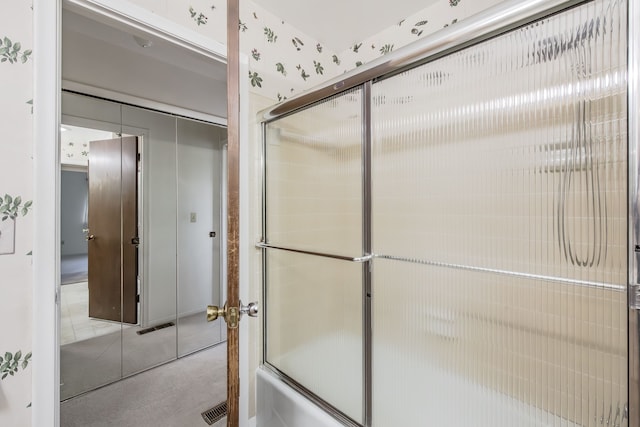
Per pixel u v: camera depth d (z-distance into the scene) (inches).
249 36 59.5
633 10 23.8
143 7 45.0
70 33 70.4
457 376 36.8
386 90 42.8
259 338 63.5
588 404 27.8
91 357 79.0
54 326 36.9
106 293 83.1
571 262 28.2
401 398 42.3
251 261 62.2
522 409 31.9
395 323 43.0
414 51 38.1
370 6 60.5
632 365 24.6
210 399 70.8
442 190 37.3
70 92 72.9
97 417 64.2
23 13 35.1
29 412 35.1
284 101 57.0
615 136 25.3
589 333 27.6
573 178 27.8
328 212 52.7
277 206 62.7
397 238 42.4
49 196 36.5
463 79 34.8
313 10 62.1
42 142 36.1
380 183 44.2
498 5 30.9
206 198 102.5
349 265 49.8
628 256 24.5
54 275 37.0
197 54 53.6
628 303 24.6
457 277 36.4
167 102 87.7
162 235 92.8
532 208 30.4
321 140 53.7
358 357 48.4
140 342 87.5
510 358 32.6
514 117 31.2
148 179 89.4
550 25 28.6
